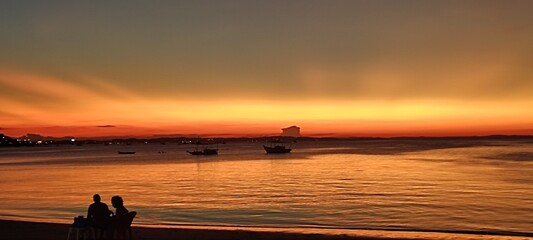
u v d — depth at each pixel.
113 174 85.94
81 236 16.44
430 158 126.00
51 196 47.31
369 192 46.12
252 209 35.34
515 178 58.69
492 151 175.00
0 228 22.11
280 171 86.00
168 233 20.69
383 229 24.64
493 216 30.28
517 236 21.02
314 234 20.62
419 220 29.00
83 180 71.31
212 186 57.25
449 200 38.62
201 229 21.92
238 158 161.62
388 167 88.94
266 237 19.86
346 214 32.12
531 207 34.06
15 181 70.94
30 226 22.66
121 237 16.44
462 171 72.62
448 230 24.33
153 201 41.38
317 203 38.41
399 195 42.97
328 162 117.25
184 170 96.19
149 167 111.50
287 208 35.66
